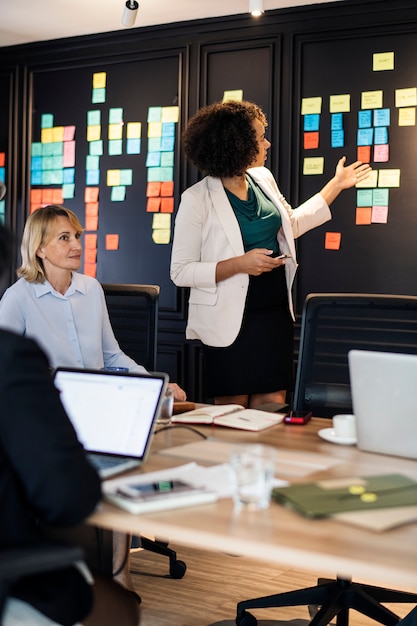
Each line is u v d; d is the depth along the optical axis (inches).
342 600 95.1
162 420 85.4
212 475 63.6
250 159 124.2
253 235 125.4
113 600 61.4
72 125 201.3
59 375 75.2
